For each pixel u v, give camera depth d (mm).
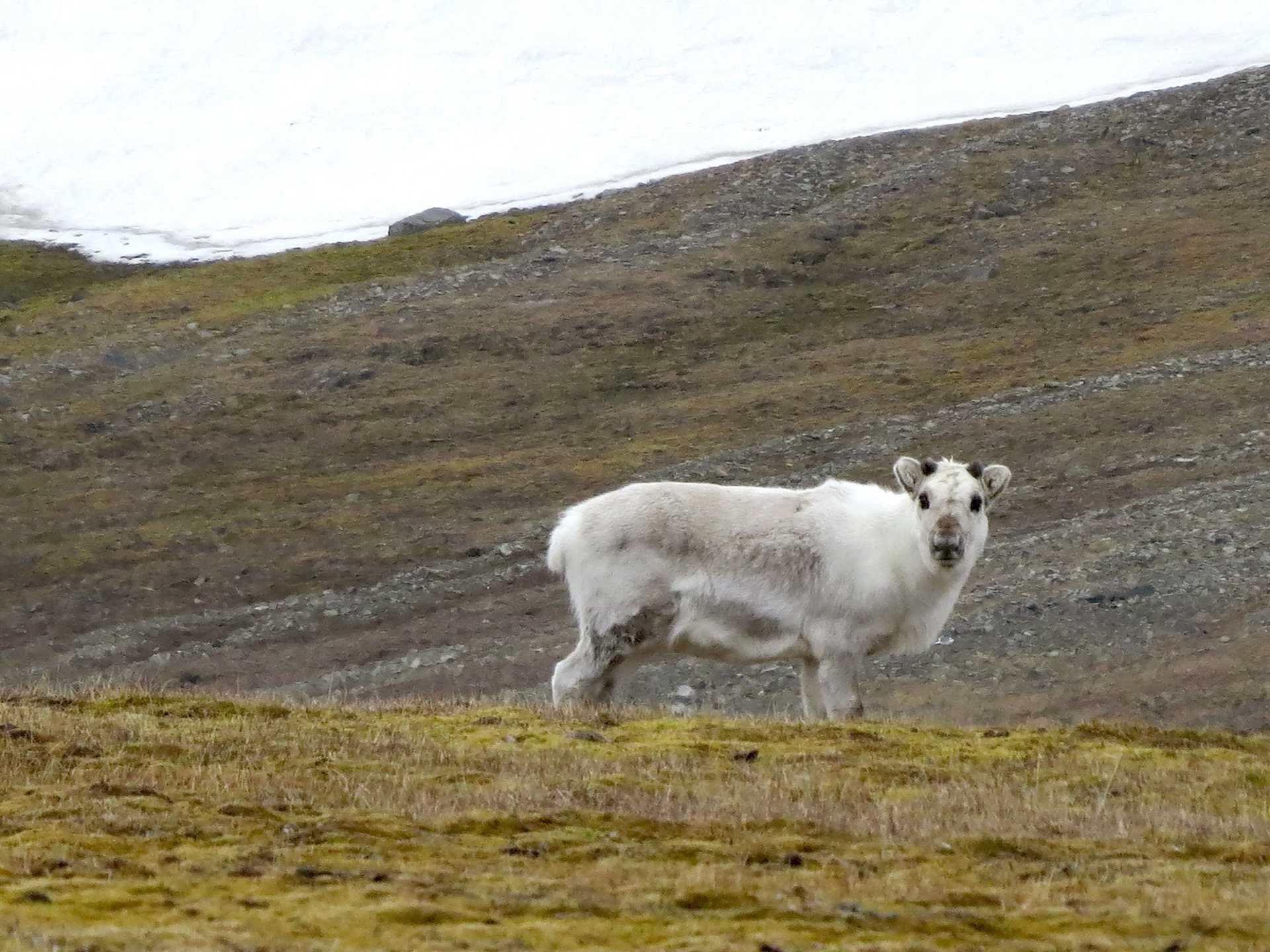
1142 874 20828
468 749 28641
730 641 35031
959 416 87500
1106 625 56000
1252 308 100000
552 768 27156
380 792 24625
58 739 28078
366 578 74500
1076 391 88562
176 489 88562
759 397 95938
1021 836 23094
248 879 19047
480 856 20859
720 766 27984
